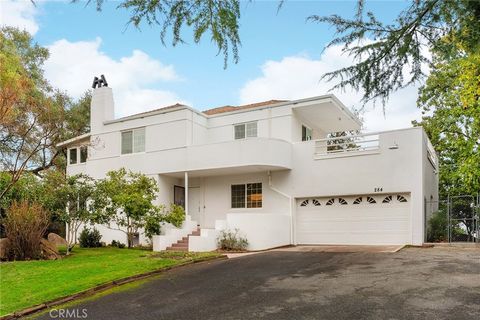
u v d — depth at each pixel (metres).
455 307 7.45
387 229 18.61
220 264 13.62
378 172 18.80
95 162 24.91
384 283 9.52
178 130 22.19
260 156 19.80
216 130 23.48
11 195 17.70
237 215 18.33
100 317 7.98
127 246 21.53
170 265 13.27
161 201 22.42
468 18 4.73
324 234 20.05
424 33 5.23
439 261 12.14
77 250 18.86
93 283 10.67
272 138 20.03
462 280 9.47
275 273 11.48
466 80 17.72
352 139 25.28
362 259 13.31
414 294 8.43
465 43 5.00
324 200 20.27
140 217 19.45
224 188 22.84
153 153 22.83
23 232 15.55
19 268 13.27
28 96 19.03
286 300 8.46
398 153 18.45
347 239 19.44
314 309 7.72
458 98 24.14
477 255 13.20
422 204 17.80
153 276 12.04
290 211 20.67
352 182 19.34
